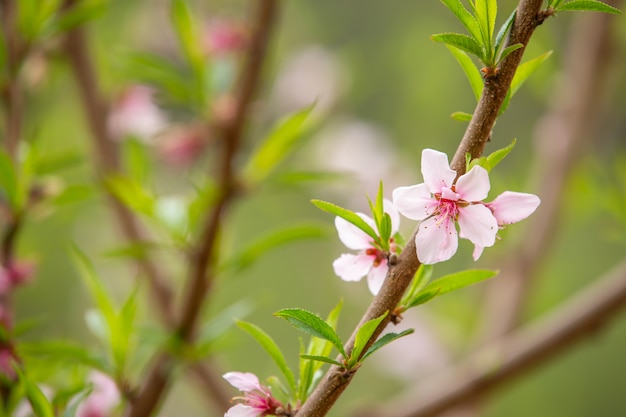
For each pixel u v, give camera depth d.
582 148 1.25
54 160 0.89
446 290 0.72
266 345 0.74
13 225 0.87
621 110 1.46
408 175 1.55
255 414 0.73
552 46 1.17
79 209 1.10
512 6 1.13
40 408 0.76
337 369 0.71
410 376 1.42
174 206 0.91
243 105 0.93
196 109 0.94
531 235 1.25
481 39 0.71
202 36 0.99
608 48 1.26
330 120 1.56
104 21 1.36
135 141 0.94
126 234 1.07
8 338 0.81
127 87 1.11
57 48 1.05
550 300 1.47
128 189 0.90
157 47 1.29
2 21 0.90
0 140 0.94
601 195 1.14
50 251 1.42
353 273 0.74
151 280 1.05
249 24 0.97
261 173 0.93
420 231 0.71
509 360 1.06
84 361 0.83
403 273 0.72
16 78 0.90
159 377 0.87
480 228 0.71
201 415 1.49
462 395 1.07
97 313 0.85
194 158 1.08
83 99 1.08
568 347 1.06
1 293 0.87
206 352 0.88
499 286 1.25
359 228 0.73
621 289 1.04
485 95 0.71
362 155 1.52
